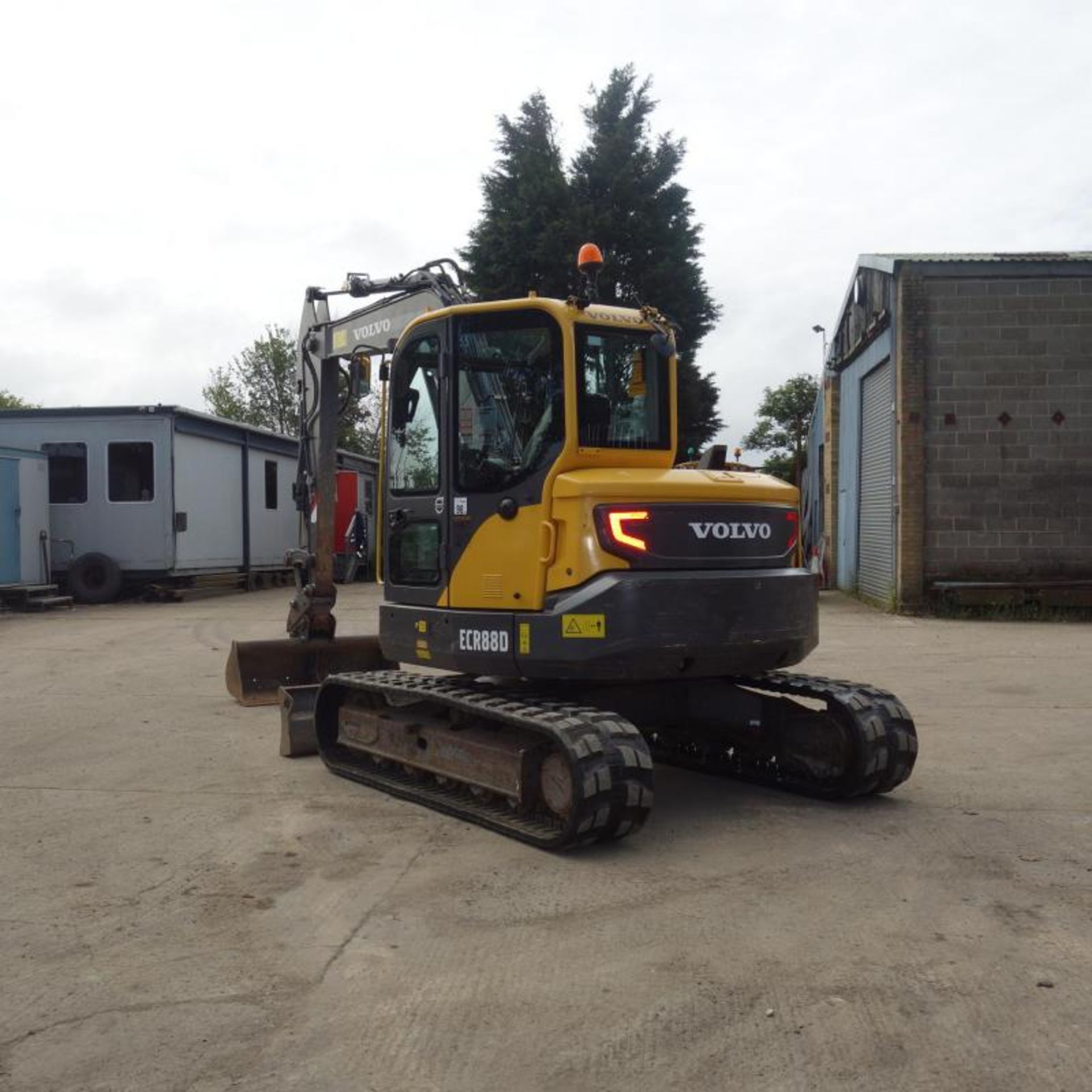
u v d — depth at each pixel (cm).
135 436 1992
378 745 689
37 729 870
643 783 541
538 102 3394
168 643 1414
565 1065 335
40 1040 352
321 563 970
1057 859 532
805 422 4900
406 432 675
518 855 543
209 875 515
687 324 3259
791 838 570
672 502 583
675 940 432
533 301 601
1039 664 1166
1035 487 1639
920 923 448
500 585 604
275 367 4738
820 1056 339
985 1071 329
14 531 1862
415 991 387
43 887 498
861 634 1444
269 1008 374
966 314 1634
